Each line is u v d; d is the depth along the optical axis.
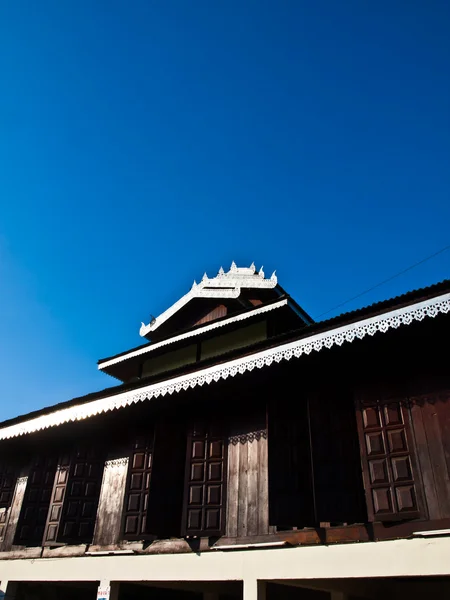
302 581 5.99
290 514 6.01
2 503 10.26
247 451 7.16
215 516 6.90
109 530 8.17
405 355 6.23
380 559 5.10
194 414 7.82
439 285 5.36
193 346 12.27
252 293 12.98
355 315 5.82
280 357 6.24
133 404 7.78
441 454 5.51
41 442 9.86
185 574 6.50
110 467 8.86
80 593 9.78
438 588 6.71
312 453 6.15
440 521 5.20
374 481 5.72
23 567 8.55
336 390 6.52
